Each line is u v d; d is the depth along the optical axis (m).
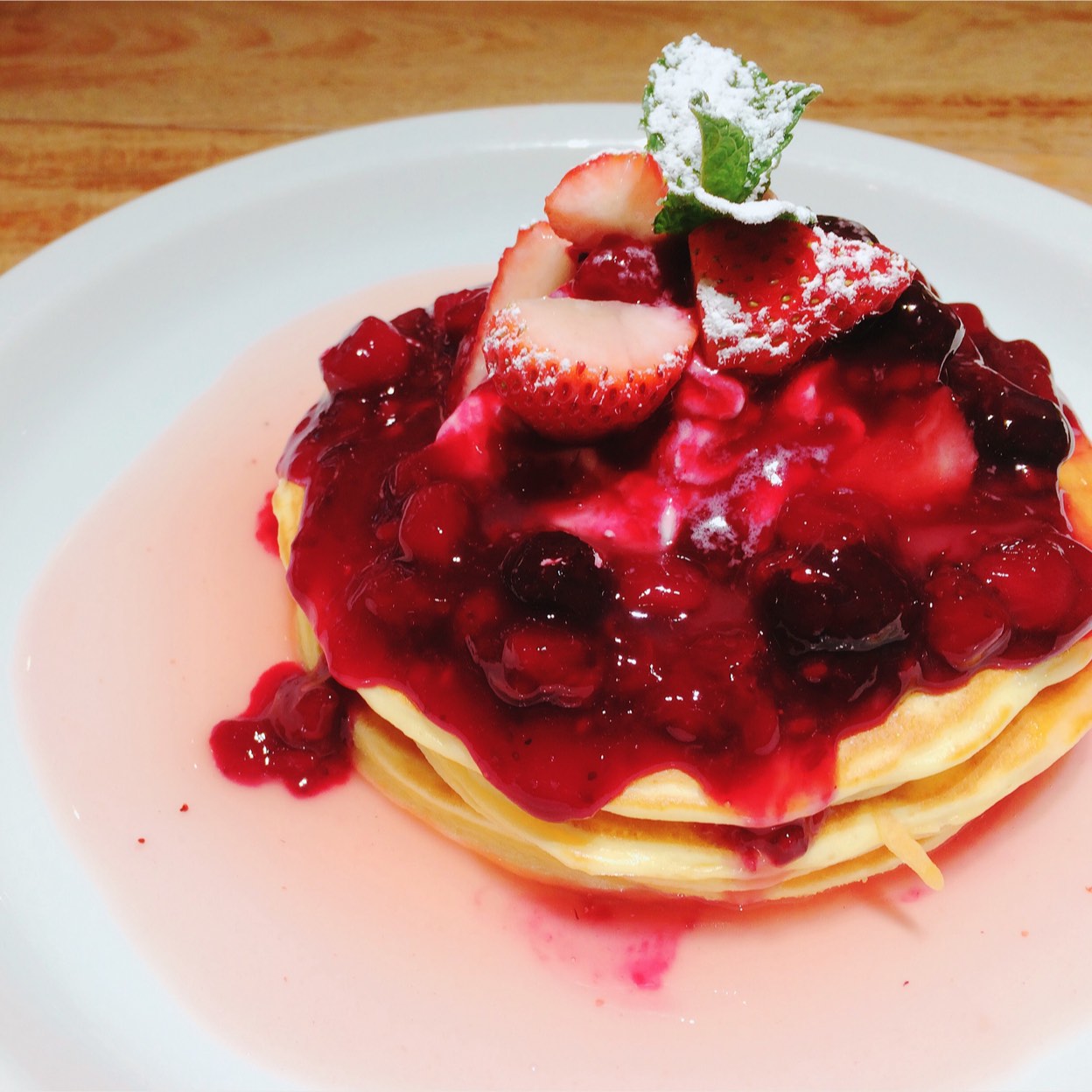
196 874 0.24
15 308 0.31
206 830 0.25
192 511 0.30
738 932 0.24
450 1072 0.22
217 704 0.27
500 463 0.23
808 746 0.22
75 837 0.25
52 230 0.35
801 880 0.24
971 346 0.25
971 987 0.23
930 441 0.23
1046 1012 0.23
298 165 0.35
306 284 0.34
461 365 0.24
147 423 0.32
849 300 0.22
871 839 0.23
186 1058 0.22
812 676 0.21
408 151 0.35
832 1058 0.23
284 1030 0.23
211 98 0.39
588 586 0.21
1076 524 0.24
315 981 0.23
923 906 0.24
